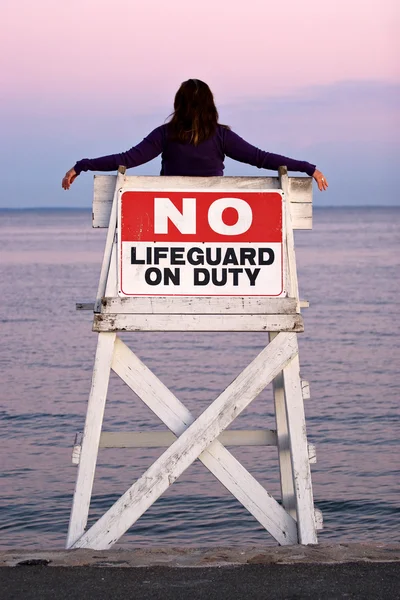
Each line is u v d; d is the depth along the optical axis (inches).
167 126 214.5
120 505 193.9
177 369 1214.9
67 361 1289.4
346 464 657.6
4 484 595.5
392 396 986.1
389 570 165.6
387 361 1278.3
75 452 198.1
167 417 201.8
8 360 1300.4
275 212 211.2
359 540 482.3
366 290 2397.9
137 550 181.9
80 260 3715.6
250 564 169.9
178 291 208.4
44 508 536.7
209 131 212.5
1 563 171.8
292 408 200.7
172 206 209.3
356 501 552.7
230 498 548.7
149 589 156.9
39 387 1062.4
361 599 151.9
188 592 155.5
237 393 199.6
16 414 880.3
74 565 170.1
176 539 478.6
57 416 869.8
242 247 210.1
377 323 1748.3
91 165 211.8
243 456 667.4
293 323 204.2
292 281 209.3
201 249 209.6
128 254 208.2
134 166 215.6
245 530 491.5
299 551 177.9
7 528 498.9
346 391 1026.1
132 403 919.7
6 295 2327.8
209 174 215.2
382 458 677.3
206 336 1598.2
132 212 209.0
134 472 628.1
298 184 214.2
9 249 4675.2
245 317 205.6
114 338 204.7
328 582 159.6
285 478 221.1
